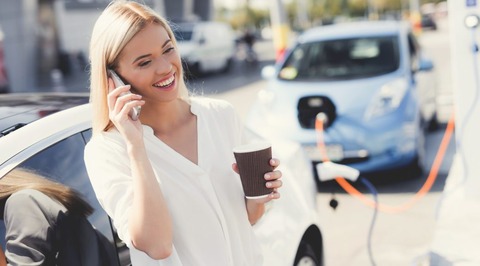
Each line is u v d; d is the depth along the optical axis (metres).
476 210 4.95
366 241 4.77
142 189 1.68
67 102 2.72
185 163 1.84
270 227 2.87
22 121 2.32
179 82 1.94
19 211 2.05
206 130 1.93
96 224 2.22
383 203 5.64
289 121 6.25
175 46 1.88
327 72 6.96
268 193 1.90
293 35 46.69
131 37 1.77
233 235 1.93
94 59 1.83
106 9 1.84
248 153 1.82
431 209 5.34
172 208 1.79
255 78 18.80
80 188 2.24
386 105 6.11
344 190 6.07
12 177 2.07
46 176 2.16
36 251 2.04
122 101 1.73
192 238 1.81
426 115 7.37
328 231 5.05
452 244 4.34
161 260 1.80
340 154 6.03
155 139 1.83
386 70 6.73
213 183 1.90
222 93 15.12
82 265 2.13
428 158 7.07
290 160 3.54
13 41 20.77
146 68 1.79
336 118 6.11
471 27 4.88
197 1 41.38
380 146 5.95
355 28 7.82
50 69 22.81
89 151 1.83
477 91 4.99
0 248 1.98
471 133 5.07
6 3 20.59
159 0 31.92
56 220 2.11
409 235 4.80
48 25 22.75
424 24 41.66
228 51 22.11
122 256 2.26
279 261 2.79
